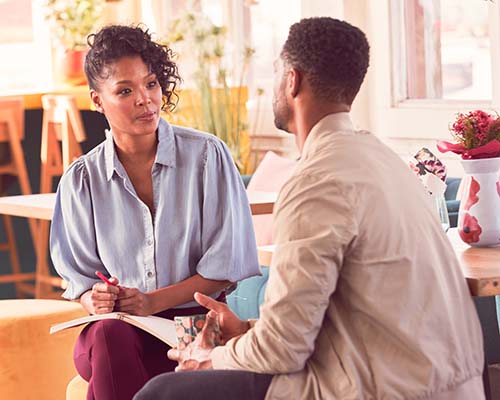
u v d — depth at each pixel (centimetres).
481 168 345
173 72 359
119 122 349
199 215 357
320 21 274
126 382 332
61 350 457
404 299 255
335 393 253
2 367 449
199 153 360
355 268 255
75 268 370
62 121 732
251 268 363
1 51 886
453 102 601
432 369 253
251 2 750
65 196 366
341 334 255
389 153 272
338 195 253
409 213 262
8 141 739
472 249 343
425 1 618
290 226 253
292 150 717
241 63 769
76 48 794
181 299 349
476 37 589
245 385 262
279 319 250
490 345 467
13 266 776
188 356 298
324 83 271
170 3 840
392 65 626
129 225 359
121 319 334
